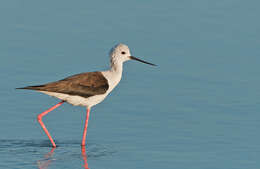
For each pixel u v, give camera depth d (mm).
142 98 15062
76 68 16922
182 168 10812
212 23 21562
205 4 23922
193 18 22094
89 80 12438
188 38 19969
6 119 13438
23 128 12984
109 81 12781
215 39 19922
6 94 14938
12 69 16688
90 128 13172
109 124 13398
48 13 22188
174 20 21812
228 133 12742
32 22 21094
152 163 11078
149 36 20031
